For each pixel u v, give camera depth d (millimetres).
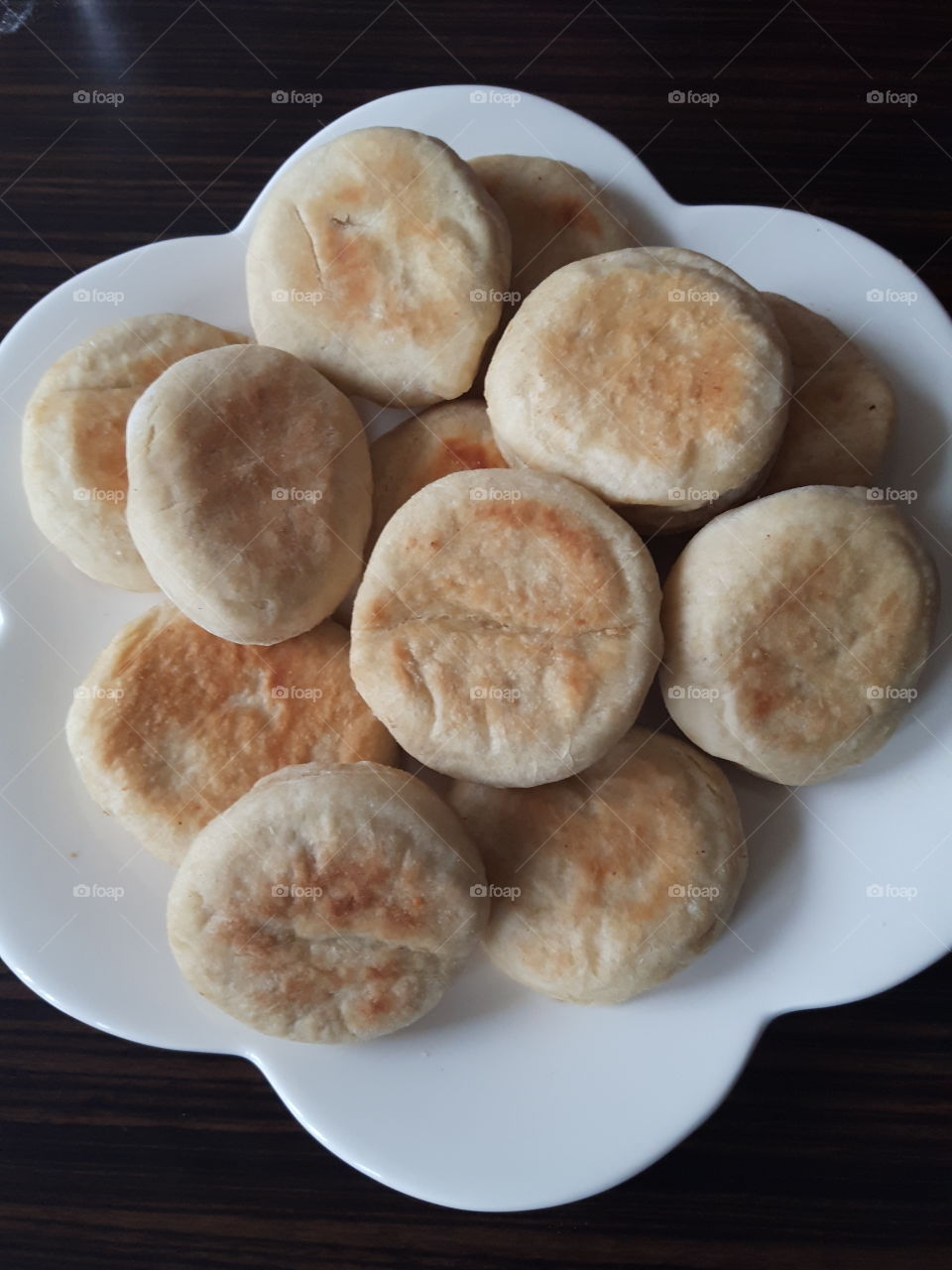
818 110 326
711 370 241
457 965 241
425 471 271
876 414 266
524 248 279
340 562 258
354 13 338
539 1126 243
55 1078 285
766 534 243
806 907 254
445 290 259
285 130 333
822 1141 280
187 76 336
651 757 255
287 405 258
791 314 272
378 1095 246
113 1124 284
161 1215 282
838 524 244
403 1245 280
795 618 242
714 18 333
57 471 270
